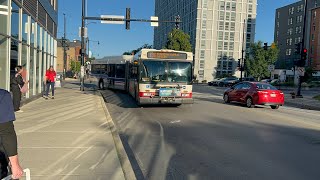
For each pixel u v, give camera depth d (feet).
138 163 24.12
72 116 42.09
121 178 18.97
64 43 193.67
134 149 28.37
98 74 111.34
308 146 29.96
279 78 202.90
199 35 290.76
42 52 74.18
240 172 22.00
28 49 57.21
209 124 41.93
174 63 56.03
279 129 38.99
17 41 49.67
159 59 55.62
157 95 55.31
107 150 25.04
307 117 52.95
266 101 62.95
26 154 23.29
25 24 55.62
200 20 289.53
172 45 247.50
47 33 81.30
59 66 322.96
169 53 55.98
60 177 18.76
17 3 48.75
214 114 51.96
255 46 246.27
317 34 295.89
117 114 51.06
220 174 21.56
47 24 80.23
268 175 21.40
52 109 48.78
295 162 24.56
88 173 19.66
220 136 34.14
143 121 44.06
